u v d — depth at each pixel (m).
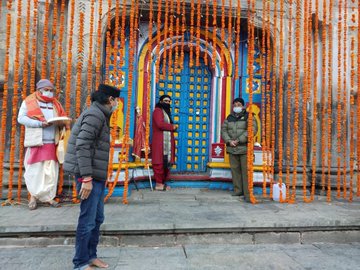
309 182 5.53
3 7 5.21
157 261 2.93
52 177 4.17
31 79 4.66
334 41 5.79
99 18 4.94
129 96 4.73
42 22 5.12
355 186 5.72
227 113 6.05
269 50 5.59
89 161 2.50
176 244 3.42
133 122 5.76
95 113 2.58
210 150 6.05
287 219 3.71
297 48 5.34
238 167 5.14
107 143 2.71
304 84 5.21
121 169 4.92
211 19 5.73
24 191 4.74
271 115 5.70
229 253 3.18
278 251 3.27
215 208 4.30
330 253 3.23
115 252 3.16
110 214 3.84
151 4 5.04
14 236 3.28
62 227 3.30
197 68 6.21
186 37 5.97
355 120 5.81
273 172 5.45
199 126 6.17
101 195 2.73
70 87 5.01
